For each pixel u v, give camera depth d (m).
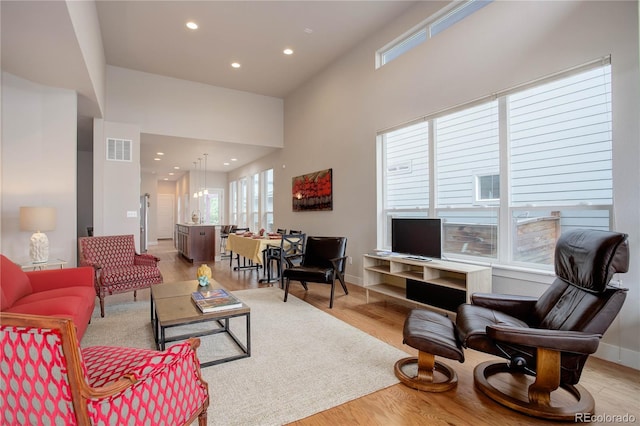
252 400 1.88
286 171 7.09
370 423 1.69
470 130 3.45
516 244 3.05
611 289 1.76
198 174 11.39
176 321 2.18
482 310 2.26
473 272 2.88
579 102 2.61
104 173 5.23
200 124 6.23
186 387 1.42
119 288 3.58
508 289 3.01
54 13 2.40
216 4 3.90
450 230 3.67
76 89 3.89
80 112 4.80
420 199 4.05
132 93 5.62
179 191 13.48
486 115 3.29
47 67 3.32
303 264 4.47
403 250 3.72
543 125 2.84
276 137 7.10
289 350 2.56
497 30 3.11
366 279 4.01
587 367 2.27
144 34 4.54
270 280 5.17
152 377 1.26
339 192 5.38
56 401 1.06
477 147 3.38
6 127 3.53
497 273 3.09
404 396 1.94
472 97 3.34
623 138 2.30
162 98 5.88
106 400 1.11
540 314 2.16
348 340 2.77
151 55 5.14
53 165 3.80
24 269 3.28
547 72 2.73
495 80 3.12
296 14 4.14
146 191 12.05
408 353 2.51
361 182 4.89
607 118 2.45
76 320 2.05
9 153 3.55
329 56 5.29
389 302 4.00
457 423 1.69
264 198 8.78
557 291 2.13
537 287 2.79
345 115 5.22
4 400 1.10
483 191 3.34
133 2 3.83
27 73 3.46
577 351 1.67
